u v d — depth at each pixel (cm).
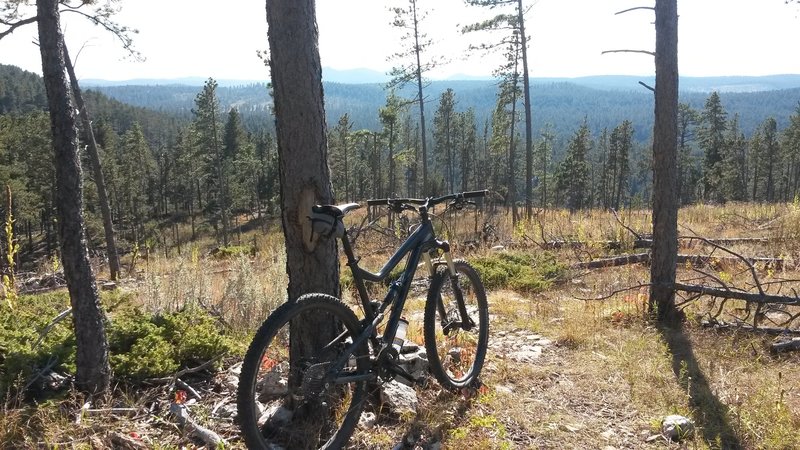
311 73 314
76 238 332
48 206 4584
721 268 785
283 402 342
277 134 324
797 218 986
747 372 434
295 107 313
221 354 407
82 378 340
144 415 332
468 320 411
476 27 2358
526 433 343
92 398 337
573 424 354
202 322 482
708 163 7312
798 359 454
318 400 308
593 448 329
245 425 261
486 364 443
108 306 610
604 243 990
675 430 340
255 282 585
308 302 285
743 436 336
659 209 559
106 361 350
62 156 326
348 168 7388
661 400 386
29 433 298
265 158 8175
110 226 1334
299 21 307
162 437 311
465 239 1249
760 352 466
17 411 304
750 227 1149
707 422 354
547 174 8225
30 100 11881
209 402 355
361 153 8419
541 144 8244
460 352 435
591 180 9588
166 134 13675
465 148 7994
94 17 1283
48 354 370
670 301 561
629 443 335
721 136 7350
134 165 6844
